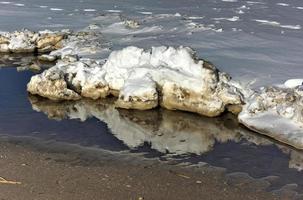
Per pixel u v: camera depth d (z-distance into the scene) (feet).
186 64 69.67
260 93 64.64
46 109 67.87
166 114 66.64
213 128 62.28
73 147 54.29
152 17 124.57
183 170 49.11
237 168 50.34
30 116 64.64
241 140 58.39
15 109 67.10
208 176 47.88
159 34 103.65
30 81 74.02
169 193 43.57
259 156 53.67
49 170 47.16
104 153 52.90
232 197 43.50
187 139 58.49
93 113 66.95
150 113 66.90
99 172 47.34
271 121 60.29
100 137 58.13
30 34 102.58
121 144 55.98
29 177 45.27
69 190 43.01
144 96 67.15
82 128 61.00
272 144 57.06
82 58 86.22
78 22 121.29
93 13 134.31
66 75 75.77
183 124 63.46
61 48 98.07
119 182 45.24
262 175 48.78
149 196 42.73
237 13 132.57
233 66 76.18
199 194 43.73
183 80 67.10
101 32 108.68
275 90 63.62
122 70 73.31
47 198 41.24
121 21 119.96
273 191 45.24
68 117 65.00
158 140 57.98
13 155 50.70
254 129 60.34
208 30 104.78
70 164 49.08
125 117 65.62
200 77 67.00
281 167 50.90
